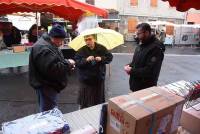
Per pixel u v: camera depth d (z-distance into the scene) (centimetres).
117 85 698
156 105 138
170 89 188
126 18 2775
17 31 850
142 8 2833
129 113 128
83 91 379
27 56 746
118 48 1953
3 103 518
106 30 393
